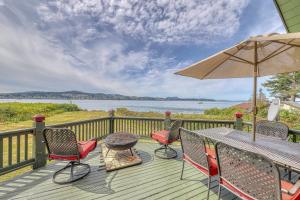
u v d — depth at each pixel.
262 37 2.10
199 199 2.59
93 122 5.66
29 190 2.83
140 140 6.34
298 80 14.29
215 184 3.03
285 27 4.21
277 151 2.25
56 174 3.30
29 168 3.99
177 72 3.36
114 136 4.33
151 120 6.29
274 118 3.90
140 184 3.04
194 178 3.27
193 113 12.02
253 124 2.80
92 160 4.18
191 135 2.72
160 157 4.44
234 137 3.03
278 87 15.90
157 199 2.58
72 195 2.69
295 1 3.51
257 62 2.81
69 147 3.05
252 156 1.70
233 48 2.66
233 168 1.96
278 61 3.18
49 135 3.04
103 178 3.27
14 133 3.26
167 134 4.27
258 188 1.70
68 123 4.50
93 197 2.63
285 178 3.12
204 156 2.51
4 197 2.63
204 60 2.90
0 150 3.06
